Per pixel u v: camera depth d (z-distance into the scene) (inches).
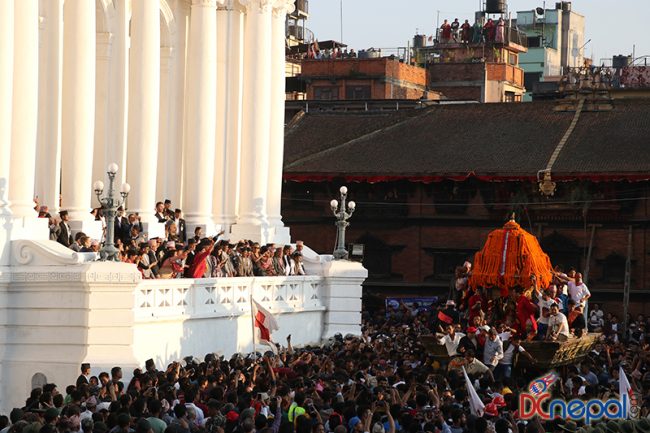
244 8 4072.3
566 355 2896.2
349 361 2736.2
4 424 1781.5
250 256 3516.2
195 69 3870.6
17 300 2723.9
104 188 3533.5
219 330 3230.8
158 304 2938.0
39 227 2834.6
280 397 2026.3
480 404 2162.9
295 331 3700.8
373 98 7741.1
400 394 2306.8
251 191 4042.8
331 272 3880.4
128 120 3560.5
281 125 4234.7
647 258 5866.1
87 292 2682.1
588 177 5866.1
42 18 3230.8
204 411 2000.5
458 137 6348.4
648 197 5866.1
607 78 7426.2
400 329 4111.7
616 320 5561.0
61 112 3250.5
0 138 2783.0
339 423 1884.8
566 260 5969.5
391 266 6205.7
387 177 6102.4
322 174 6151.6
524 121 6402.6
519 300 2888.8
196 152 3863.2
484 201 6087.6
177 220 3565.5
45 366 2684.5
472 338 2773.1
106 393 2121.1
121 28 3550.7
